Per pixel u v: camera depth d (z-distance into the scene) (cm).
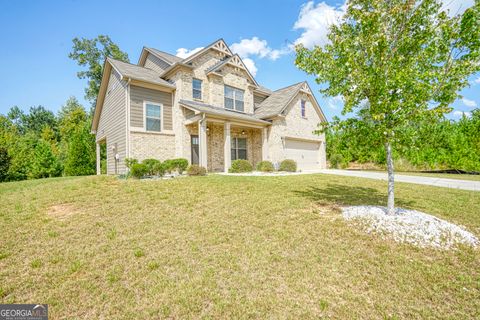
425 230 460
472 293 298
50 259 373
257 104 2019
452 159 1789
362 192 861
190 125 1436
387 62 469
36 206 621
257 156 1783
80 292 300
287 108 1770
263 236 457
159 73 1579
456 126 1808
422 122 473
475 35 429
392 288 310
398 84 450
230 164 1395
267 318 258
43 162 2248
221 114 1302
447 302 284
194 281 319
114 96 1485
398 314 266
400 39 502
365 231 473
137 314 264
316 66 556
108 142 1597
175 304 278
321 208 630
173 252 397
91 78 2816
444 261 371
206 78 1566
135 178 1026
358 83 489
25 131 4512
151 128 1352
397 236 445
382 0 492
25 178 2123
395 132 483
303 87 1928
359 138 533
